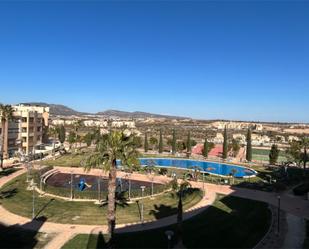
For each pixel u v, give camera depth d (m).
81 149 114.06
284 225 39.25
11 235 33.66
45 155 99.12
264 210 45.25
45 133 128.12
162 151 111.94
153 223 38.88
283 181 66.25
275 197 53.12
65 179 67.56
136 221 39.59
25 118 101.19
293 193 55.94
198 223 38.97
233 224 38.84
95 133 123.12
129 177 60.16
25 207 44.16
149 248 31.59
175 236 34.53
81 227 37.09
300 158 84.81
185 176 67.00
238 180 69.00
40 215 41.03
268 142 160.88
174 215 42.09
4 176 65.62
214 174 77.50
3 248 30.42
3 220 38.75
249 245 32.81
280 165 91.56
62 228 36.62
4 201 46.78
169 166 90.00
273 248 32.16
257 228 37.81
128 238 33.91
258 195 54.28
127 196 50.97
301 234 36.19
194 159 101.00
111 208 31.81
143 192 52.28
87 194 49.59
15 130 97.62
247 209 45.53
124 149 32.59
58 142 133.25
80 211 43.09
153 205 46.84
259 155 119.06
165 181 65.25
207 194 54.22
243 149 135.62
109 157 32.19
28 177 62.81
